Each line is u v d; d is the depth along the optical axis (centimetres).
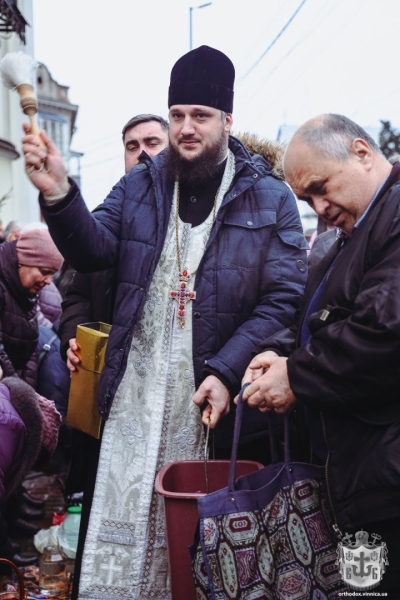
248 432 283
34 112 256
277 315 285
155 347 289
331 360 210
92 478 311
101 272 329
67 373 502
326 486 221
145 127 398
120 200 303
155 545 283
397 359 200
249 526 222
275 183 302
